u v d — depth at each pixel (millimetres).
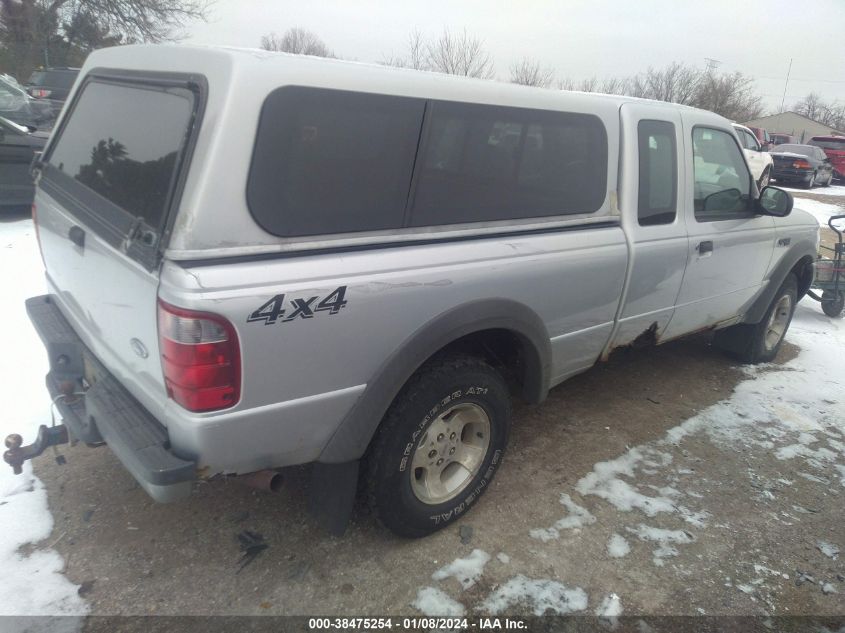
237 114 1952
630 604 2549
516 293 2764
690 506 3195
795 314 6727
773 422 4148
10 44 28172
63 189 2816
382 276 2281
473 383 2699
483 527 2928
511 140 2723
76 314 2840
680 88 47344
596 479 3363
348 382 2309
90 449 3338
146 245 2012
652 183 3457
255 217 2002
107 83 2744
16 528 2738
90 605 2385
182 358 1931
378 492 2551
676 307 3865
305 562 2652
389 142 2312
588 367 3578
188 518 2873
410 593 2529
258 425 2131
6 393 3729
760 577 2746
